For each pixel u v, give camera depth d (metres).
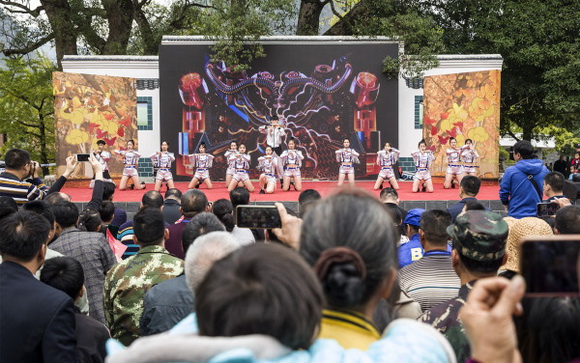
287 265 1.14
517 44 19.30
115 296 3.39
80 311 3.31
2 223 2.78
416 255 4.02
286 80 17.45
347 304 1.30
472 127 16.05
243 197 6.18
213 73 17.34
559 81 18.14
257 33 16.59
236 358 0.95
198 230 3.42
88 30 21.00
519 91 19.86
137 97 17.73
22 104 22.05
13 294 2.65
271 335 1.07
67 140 15.99
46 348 2.57
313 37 17.39
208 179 15.09
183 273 3.18
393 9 19.89
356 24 18.38
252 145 17.56
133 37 22.23
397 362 1.15
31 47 21.77
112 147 16.72
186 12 22.19
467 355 2.08
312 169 17.61
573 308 1.75
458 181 14.95
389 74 17.42
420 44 18.50
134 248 5.00
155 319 3.00
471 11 20.05
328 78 17.48
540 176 6.75
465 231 2.20
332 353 1.11
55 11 20.77
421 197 13.05
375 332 1.33
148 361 1.00
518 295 1.13
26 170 5.57
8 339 2.57
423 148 14.18
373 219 1.38
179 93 17.30
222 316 1.08
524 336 1.86
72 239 4.14
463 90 16.22
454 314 2.18
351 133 17.53
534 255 1.17
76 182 15.94
